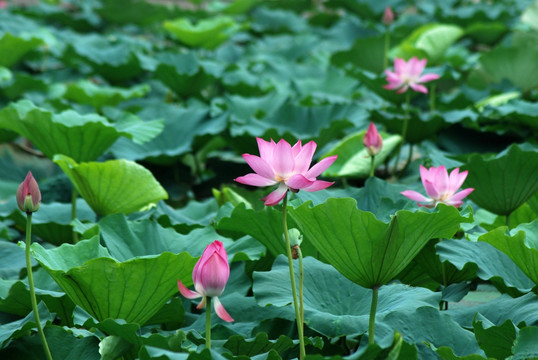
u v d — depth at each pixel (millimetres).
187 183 9086
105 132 8109
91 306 7051
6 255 7754
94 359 6914
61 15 18891
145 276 6992
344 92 11570
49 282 7449
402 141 8969
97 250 7227
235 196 8039
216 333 7090
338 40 17359
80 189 7926
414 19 18719
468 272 7406
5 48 12266
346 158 8531
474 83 11648
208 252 6574
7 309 7211
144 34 19703
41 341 6945
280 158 6645
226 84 11336
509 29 15922
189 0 22859
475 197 7773
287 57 15906
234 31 15195
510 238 7031
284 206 6738
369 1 19281
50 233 8047
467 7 19109
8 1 21641
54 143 8109
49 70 13742
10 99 10758
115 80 12711
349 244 6750
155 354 6496
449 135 9195
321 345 6938
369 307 7098
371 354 6449
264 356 6789
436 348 6902
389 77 8680
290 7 22203
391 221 6695
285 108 9391
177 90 11305
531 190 7688
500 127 9109
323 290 7152
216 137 9312
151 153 9031
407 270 7527
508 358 6789
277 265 7258
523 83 11203
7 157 9242
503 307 7129
